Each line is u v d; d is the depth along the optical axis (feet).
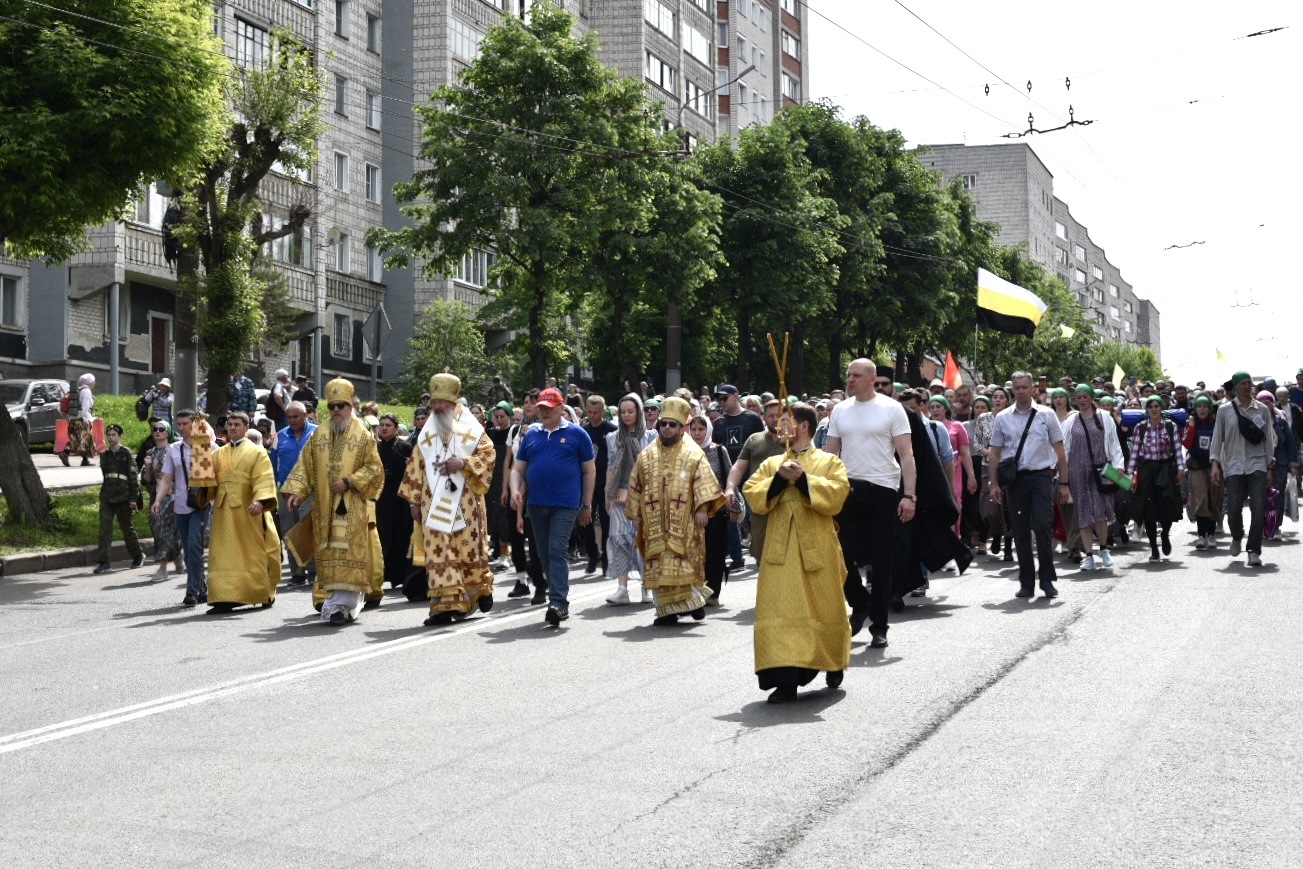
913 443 42.27
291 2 154.71
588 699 29.84
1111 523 55.26
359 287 168.86
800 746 25.08
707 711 28.32
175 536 60.18
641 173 126.72
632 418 47.65
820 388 198.29
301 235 156.76
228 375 88.33
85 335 135.85
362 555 43.80
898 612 42.86
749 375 189.16
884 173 184.96
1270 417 54.70
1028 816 20.56
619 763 24.04
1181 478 64.23
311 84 89.61
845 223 162.81
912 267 185.78
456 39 175.73
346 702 30.12
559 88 125.39
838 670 29.73
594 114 127.24
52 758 25.50
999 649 35.35
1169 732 25.77
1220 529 72.59
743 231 156.25
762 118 275.59
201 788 22.99
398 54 174.19
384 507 54.19
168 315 146.92
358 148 169.58
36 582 60.03
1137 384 104.58
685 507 41.81
